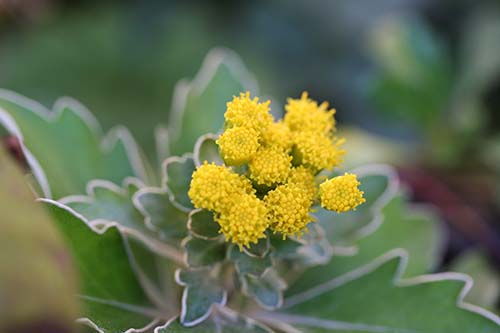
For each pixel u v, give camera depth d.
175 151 0.17
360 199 0.14
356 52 0.28
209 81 0.18
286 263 0.16
